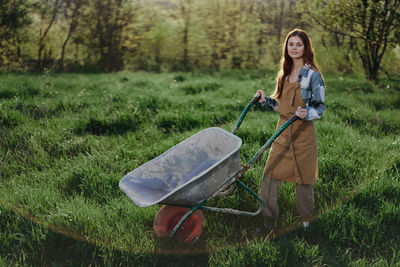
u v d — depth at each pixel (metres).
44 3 13.24
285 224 3.58
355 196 3.92
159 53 15.97
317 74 3.12
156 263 3.04
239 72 14.51
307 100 3.14
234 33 16.23
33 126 5.84
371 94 8.85
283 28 14.99
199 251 3.24
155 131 6.07
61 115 6.54
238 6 15.80
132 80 10.73
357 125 6.38
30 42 13.59
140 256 3.06
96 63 15.15
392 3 9.59
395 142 5.12
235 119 6.58
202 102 7.73
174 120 6.50
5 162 4.75
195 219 3.21
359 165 4.50
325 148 5.00
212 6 15.98
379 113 6.95
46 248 3.19
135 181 3.18
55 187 4.24
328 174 4.42
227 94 8.65
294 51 3.18
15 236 3.29
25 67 13.39
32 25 13.43
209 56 16.47
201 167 3.53
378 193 3.92
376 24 9.79
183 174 3.46
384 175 4.27
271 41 15.95
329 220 3.52
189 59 16.30
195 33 16.14
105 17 14.78
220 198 3.94
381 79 11.07
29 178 4.39
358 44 11.03
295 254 3.07
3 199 3.79
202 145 3.56
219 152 3.54
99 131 6.11
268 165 3.42
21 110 6.57
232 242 3.42
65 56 14.56
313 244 3.38
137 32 15.42
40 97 7.62
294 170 3.28
